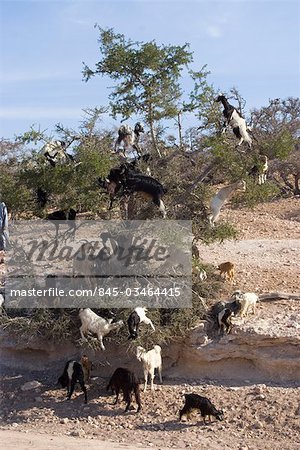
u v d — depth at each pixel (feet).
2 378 52.60
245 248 73.05
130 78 57.16
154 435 42.50
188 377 50.72
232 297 52.95
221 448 39.93
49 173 52.06
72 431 43.57
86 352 52.85
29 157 53.67
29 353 54.29
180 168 57.11
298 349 48.11
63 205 52.90
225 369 50.11
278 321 50.42
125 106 57.31
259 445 40.37
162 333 49.73
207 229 54.49
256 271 63.26
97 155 50.57
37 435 42.60
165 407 46.24
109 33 56.54
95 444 40.09
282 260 67.51
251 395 46.52
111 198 51.42
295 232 84.12
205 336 50.24
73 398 48.65
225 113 53.47
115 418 45.34
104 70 57.11
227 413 44.68
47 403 48.24
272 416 43.42
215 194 55.93
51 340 53.78
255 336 48.70
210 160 56.29
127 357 51.98
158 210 53.52
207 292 55.26
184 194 55.42
